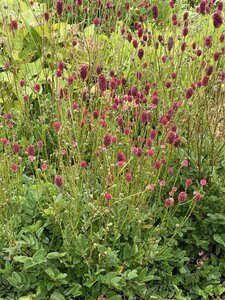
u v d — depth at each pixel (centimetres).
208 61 53
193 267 44
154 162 43
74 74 52
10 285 39
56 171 47
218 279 43
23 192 43
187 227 44
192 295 43
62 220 40
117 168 43
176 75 49
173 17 54
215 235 44
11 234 39
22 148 49
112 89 45
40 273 39
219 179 46
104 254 39
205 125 47
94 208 38
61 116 45
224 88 48
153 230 42
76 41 53
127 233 41
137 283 40
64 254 39
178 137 42
